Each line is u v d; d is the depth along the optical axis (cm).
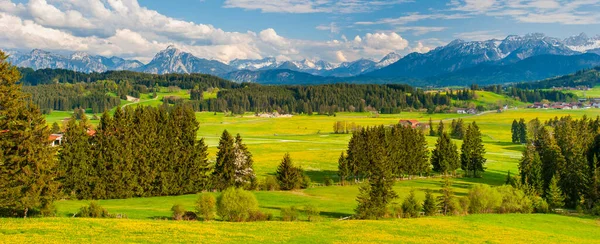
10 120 5759
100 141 8488
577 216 7512
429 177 12488
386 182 7000
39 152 5806
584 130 12738
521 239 5272
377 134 11912
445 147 12762
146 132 8925
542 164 9906
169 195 9006
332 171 12962
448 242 4912
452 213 7012
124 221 5181
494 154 17138
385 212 6581
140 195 8681
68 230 4544
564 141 11231
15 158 5631
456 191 10075
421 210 7219
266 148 18338
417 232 5344
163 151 9119
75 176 8000
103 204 7425
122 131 8675
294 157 15462
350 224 5684
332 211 7100
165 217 5984
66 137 8200
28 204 5581
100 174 8281
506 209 7412
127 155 8494
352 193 9338
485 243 4981
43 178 5775
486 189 7300
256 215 5928
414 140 12406
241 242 4456
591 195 8588
